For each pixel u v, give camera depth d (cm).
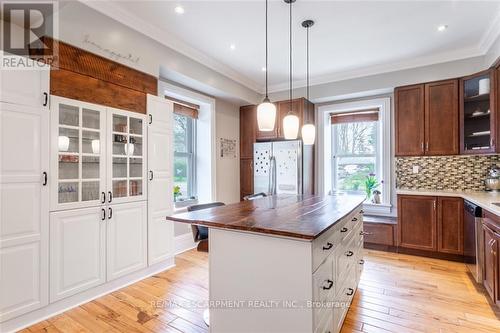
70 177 222
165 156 303
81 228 225
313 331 132
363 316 208
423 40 304
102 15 240
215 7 243
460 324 196
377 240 373
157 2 237
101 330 190
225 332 159
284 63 372
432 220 336
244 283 153
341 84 416
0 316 180
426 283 266
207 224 159
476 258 258
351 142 457
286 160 436
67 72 216
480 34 290
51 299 205
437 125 342
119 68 254
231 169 474
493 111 291
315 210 199
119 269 254
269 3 236
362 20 263
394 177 407
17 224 188
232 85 416
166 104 304
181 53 321
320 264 143
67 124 219
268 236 144
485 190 334
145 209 280
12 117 186
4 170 182
